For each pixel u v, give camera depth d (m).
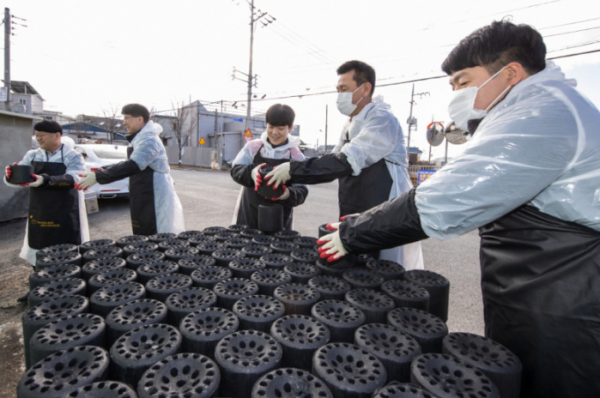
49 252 1.54
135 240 1.82
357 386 0.74
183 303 1.11
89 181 2.46
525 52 0.96
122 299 1.09
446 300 1.30
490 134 0.89
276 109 2.36
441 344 0.97
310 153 32.34
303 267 1.43
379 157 1.92
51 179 2.66
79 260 1.46
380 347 0.89
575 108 0.86
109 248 1.61
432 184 0.92
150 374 0.75
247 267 1.43
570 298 0.86
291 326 1.00
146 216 2.88
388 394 0.71
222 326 0.96
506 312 0.99
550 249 0.88
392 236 0.99
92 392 0.69
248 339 0.91
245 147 2.62
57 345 0.83
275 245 1.74
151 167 2.84
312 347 0.89
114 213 6.28
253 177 1.98
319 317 1.04
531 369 0.94
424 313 1.09
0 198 5.29
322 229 1.62
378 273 1.40
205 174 17.09
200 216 6.27
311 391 0.73
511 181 0.83
